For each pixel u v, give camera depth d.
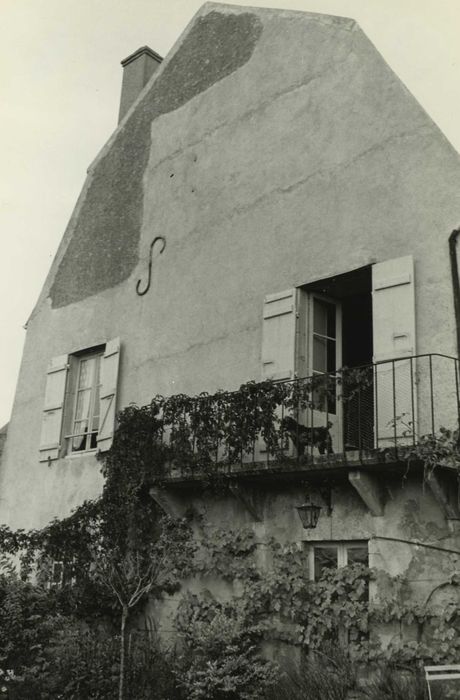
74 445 10.62
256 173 9.07
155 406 8.66
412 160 7.41
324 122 8.41
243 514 7.91
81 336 11.04
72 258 11.79
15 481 11.21
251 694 6.57
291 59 9.05
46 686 7.35
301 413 7.68
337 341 8.43
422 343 6.90
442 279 6.89
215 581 7.92
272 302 8.32
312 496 7.37
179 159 10.34
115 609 8.64
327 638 6.84
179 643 7.89
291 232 8.41
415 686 5.93
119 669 7.52
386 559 6.65
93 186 11.91
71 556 8.99
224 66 10.07
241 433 7.66
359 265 7.58
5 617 7.43
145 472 8.43
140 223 10.72
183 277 9.68
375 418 6.80
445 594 6.21
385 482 6.80
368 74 8.07
